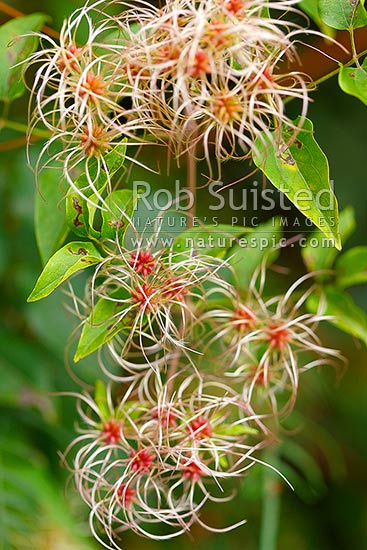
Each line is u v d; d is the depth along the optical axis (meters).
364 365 0.83
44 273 0.48
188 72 0.47
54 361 0.66
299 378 0.76
